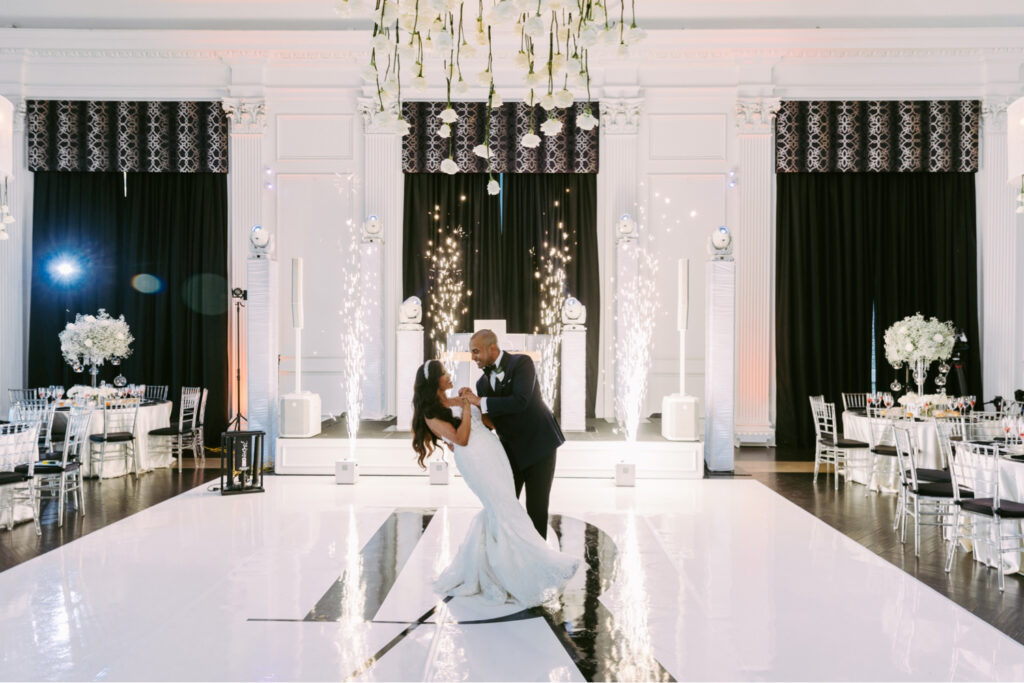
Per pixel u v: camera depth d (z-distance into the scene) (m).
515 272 10.34
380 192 10.25
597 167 10.25
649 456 7.62
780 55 10.02
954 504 4.88
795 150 10.18
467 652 3.45
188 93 10.30
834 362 10.33
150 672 3.21
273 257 8.32
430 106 10.23
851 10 9.98
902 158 10.12
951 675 3.23
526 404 4.20
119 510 6.28
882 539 5.50
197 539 5.36
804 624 3.82
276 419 8.30
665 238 10.28
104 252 10.35
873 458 7.22
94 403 7.86
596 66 10.15
